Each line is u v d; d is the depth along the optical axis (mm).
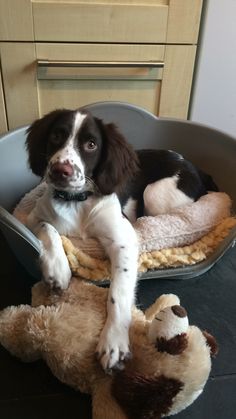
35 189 1549
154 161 1596
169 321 911
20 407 1003
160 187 1539
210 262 1390
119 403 899
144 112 1687
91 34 1557
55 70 1605
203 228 1441
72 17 1509
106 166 1254
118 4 1507
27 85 1633
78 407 1004
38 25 1509
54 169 1115
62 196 1260
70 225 1296
